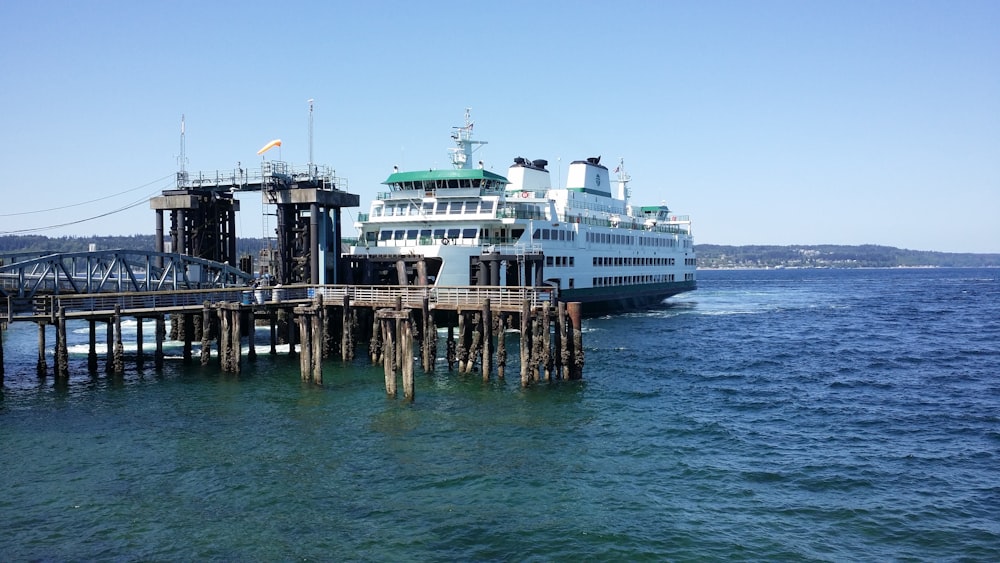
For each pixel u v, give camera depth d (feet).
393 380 144.25
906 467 109.40
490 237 252.83
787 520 89.81
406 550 80.79
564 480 102.06
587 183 332.19
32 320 159.43
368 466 106.32
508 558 79.36
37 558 78.48
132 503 92.53
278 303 183.73
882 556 80.64
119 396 146.82
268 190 226.79
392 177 261.65
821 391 163.94
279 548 80.89
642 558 79.61
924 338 265.95
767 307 420.77
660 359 203.72
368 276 238.68
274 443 116.26
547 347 157.48
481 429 125.18
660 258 383.86
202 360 176.24
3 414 133.28
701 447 118.62
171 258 206.28
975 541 84.12
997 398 156.66
